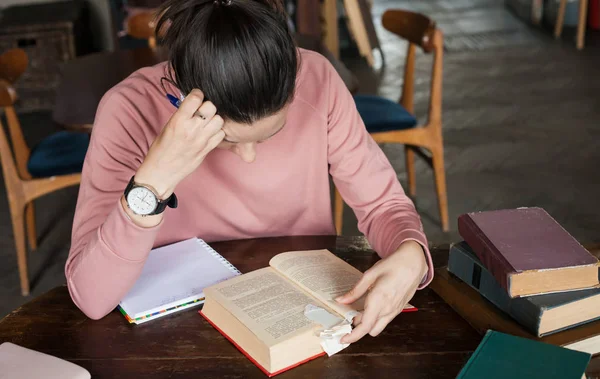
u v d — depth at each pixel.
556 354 1.01
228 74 1.05
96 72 2.81
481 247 1.19
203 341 1.16
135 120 1.42
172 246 1.45
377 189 1.47
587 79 4.85
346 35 5.83
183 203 1.54
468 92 4.72
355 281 1.24
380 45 5.67
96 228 1.30
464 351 1.13
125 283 1.20
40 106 4.70
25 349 1.13
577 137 3.94
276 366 1.07
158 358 1.12
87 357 1.13
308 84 1.51
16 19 4.58
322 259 1.33
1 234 3.21
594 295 1.11
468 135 4.04
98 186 1.36
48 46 4.57
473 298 1.21
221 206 1.55
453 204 3.30
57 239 3.15
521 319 1.12
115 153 1.38
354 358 1.11
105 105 1.42
